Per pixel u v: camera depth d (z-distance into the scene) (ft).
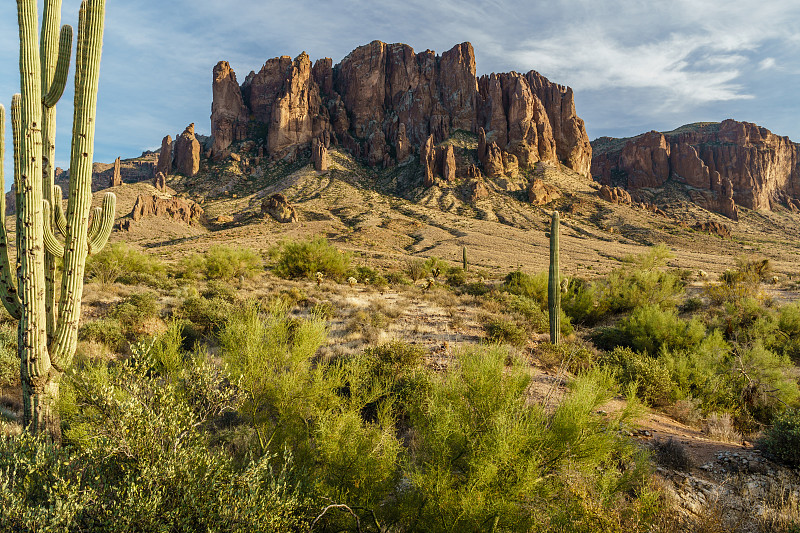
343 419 13.03
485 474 10.23
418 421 13.84
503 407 12.12
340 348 33.99
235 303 47.85
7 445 10.14
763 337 47.96
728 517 13.08
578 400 12.00
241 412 14.35
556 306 44.34
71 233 15.85
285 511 9.52
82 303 47.11
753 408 30.27
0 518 7.88
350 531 11.00
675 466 17.69
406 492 11.48
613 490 11.82
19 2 14.69
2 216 15.25
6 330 28.78
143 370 11.53
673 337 44.19
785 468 18.01
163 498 8.95
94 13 15.84
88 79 15.93
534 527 10.21
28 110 14.83
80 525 8.30
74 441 12.19
